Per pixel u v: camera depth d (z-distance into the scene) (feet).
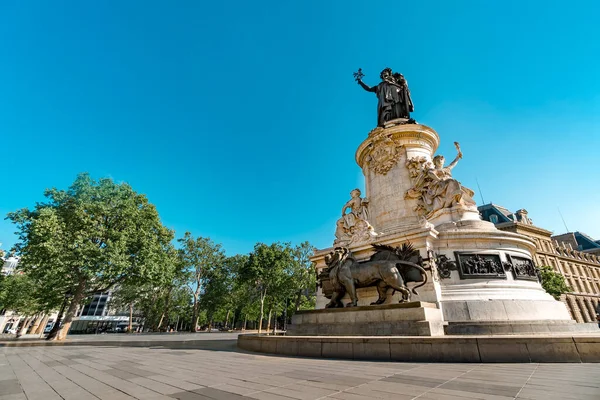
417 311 30.55
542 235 186.09
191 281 163.63
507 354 21.44
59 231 71.10
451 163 54.49
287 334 40.09
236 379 17.29
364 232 49.29
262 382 16.24
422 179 52.70
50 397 13.91
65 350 42.75
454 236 41.06
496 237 41.37
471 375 16.84
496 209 197.77
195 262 159.74
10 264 203.51
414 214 52.39
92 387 15.97
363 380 16.14
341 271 38.47
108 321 287.69
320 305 51.39
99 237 77.00
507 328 31.24
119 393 14.42
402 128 59.77
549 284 123.54
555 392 12.61
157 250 85.97
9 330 213.05
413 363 22.15
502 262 40.19
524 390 13.10
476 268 39.24
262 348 34.09
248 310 203.00
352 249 48.62
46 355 35.04
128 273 80.12
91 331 228.43
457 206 46.83
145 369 22.08
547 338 21.21
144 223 84.28
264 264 139.95
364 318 33.86
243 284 161.07
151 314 180.55
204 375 18.90
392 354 24.31
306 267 154.30
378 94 75.51
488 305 34.86
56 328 77.87
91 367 23.81
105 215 80.28
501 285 38.29
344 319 35.55
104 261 72.02
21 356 34.32
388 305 32.60
